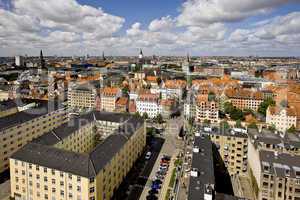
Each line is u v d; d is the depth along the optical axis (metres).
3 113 155.12
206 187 73.94
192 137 141.25
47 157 93.81
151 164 130.38
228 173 125.19
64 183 88.19
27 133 134.12
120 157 108.88
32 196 94.94
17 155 96.06
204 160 93.88
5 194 101.19
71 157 92.50
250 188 112.25
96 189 86.69
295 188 88.75
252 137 117.56
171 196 98.38
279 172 90.56
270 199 93.56
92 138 149.50
